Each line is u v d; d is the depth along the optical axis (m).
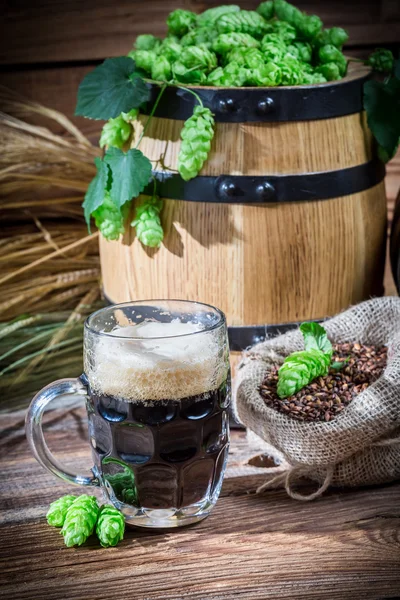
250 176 0.93
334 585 0.79
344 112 0.96
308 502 0.88
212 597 0.78
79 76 1.29
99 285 1.18
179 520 0.85
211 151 0.93
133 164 0.94
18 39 1.26
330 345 0.92
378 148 1.00
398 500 0.88
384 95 0.97
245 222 0.94
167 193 0.95
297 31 1.04
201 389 0.81
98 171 0.98
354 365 0.93
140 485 0.83
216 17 1.03
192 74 0.95
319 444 0.86
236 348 0.97
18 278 1.18
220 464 0.85
